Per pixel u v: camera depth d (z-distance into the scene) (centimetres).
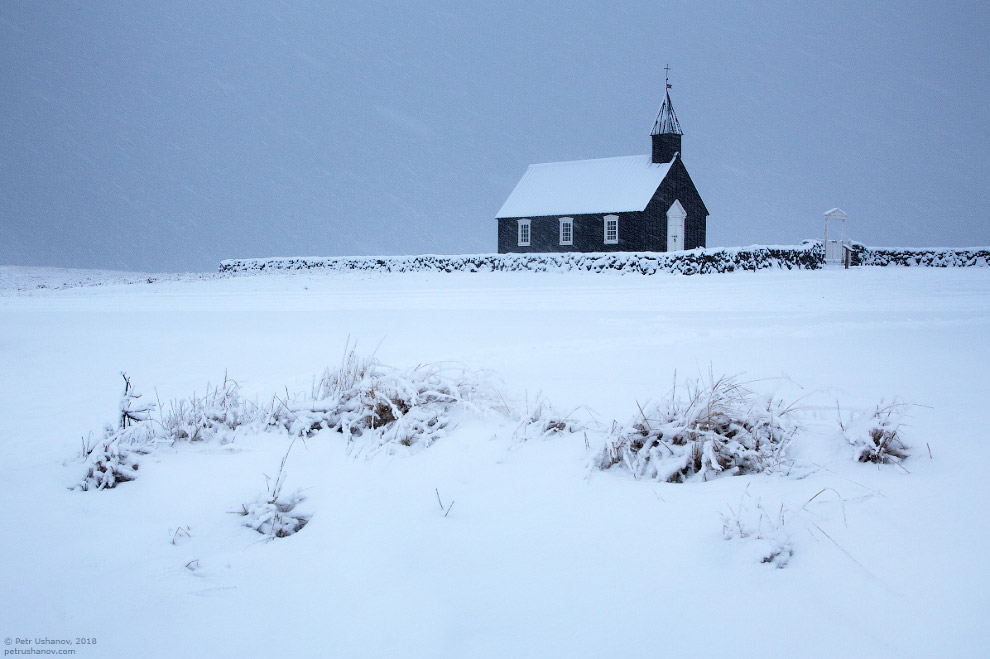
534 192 5538
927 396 687
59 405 777
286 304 2364
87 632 328
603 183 5316
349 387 661
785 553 362
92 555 402
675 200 5259
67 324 1702
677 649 298
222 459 551
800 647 292
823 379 801
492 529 414
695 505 429
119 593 362
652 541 388
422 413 602
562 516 427
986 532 363
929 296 2194
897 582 328
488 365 969
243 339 1360
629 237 5041
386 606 343
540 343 1222
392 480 499
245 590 366
